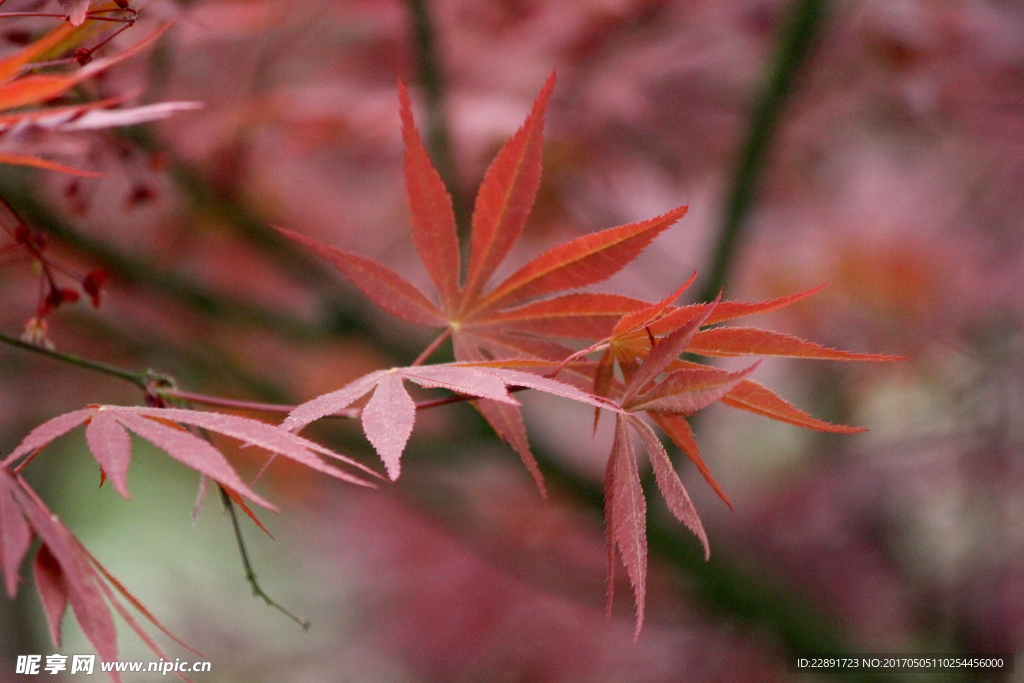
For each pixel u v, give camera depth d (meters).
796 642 1.10
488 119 0.87
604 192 1.01
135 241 1.04
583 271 0.68
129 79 0.79
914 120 1.06
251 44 0.88
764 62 0.98
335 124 0.91
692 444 0.68
